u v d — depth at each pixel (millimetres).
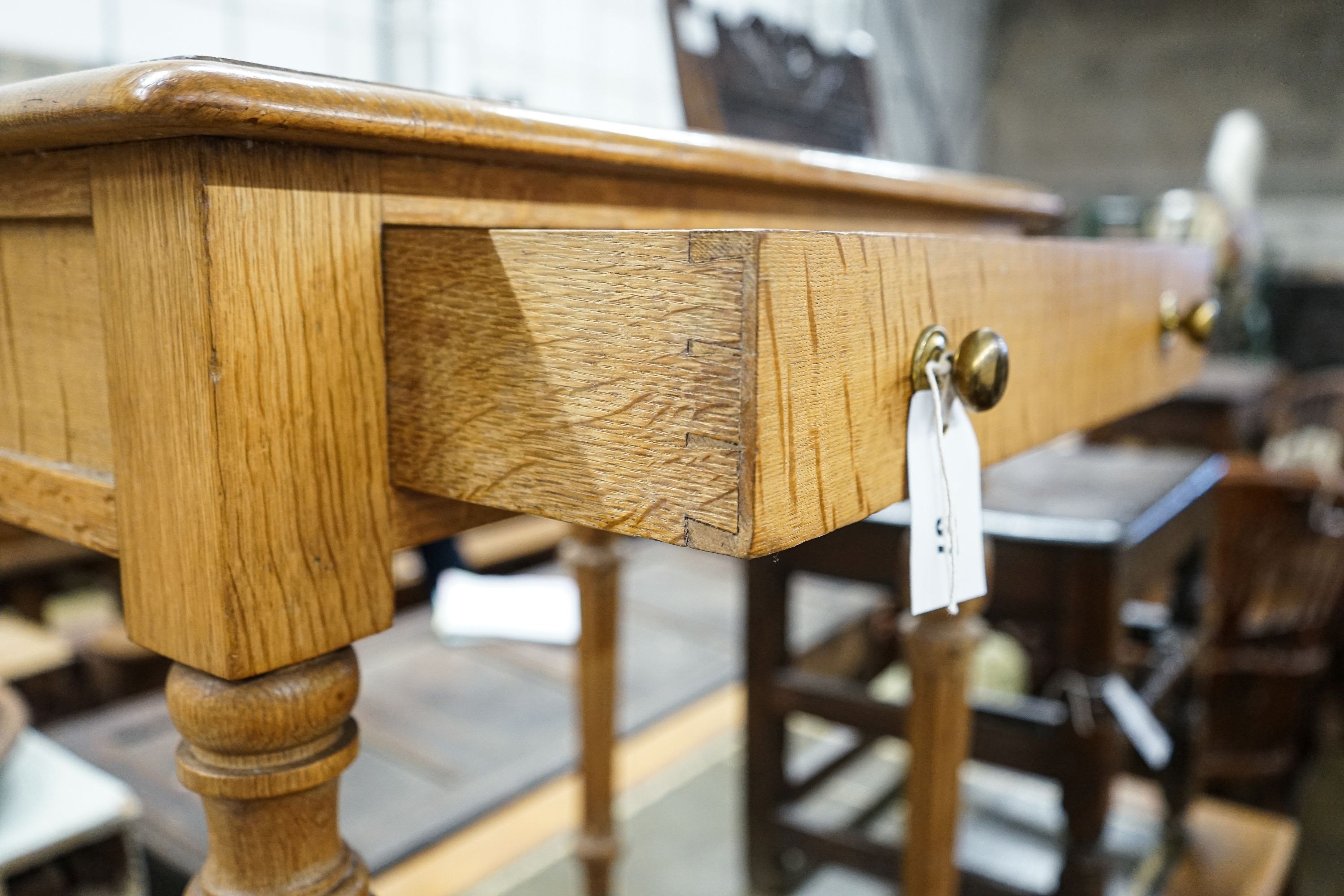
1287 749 1978
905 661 1932
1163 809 1411
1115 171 5559
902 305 441
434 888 1173
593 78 3219
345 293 459
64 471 515
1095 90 5559
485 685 1586
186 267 412
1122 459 1371
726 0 3547
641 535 399
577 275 400
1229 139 3457
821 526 400
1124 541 1021
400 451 486
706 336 364
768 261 350
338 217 453
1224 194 3445
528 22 2951
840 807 1493
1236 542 1873
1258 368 3125
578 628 1151
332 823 507
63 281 495
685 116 1045
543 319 417
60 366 510
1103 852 1078
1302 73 4969
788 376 368
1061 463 1349
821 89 1251
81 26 1955
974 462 508
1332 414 3252
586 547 1126
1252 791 2016
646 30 3414
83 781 967
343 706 491
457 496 466
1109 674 1057
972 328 511
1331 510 1832
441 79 2475
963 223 1005
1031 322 581
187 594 448
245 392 427
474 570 2258
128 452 464
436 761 1360
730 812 1469
